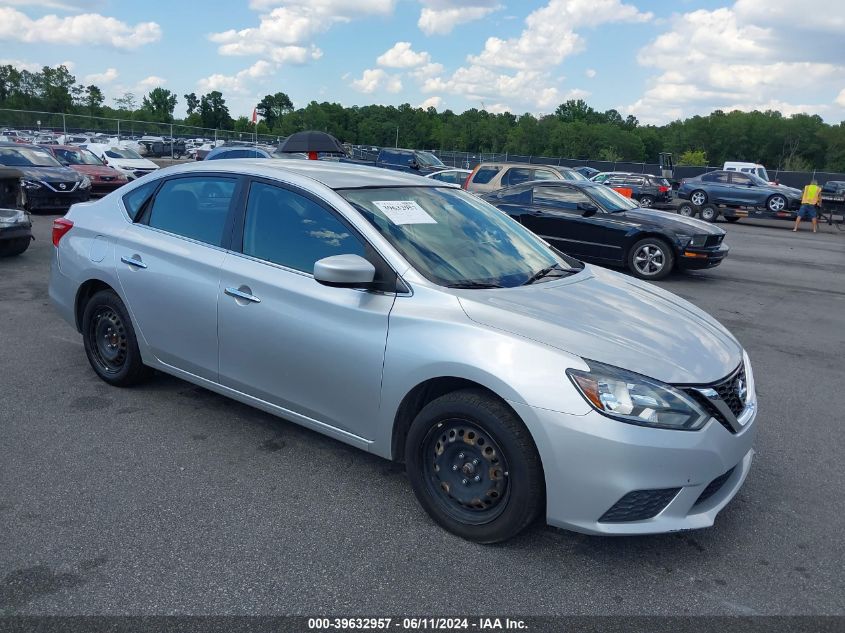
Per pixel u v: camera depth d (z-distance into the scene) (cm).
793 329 830
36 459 398
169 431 441
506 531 318
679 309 391
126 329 478
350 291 359
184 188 455
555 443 296
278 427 454
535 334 316
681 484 298
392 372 340
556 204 1219
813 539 350
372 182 417
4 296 784
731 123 10931
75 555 309
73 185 1577
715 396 310
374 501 366
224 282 408
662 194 2859
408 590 295
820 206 2303
